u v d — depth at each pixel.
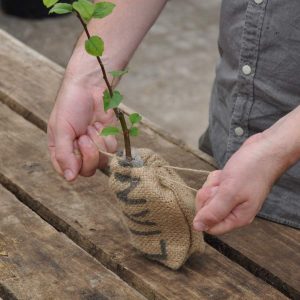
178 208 1.39
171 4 3.84
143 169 1.38
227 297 1.39
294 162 1.34
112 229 1.51
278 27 1.56
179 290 1.40
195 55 3.42
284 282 1.43
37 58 2.00
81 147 1.47
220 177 1.34
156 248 1.42
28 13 3.68
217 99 1.71
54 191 1.59
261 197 1.33
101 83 1.52
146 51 3.42
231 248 1.50
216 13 3.79
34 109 1.82
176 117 2.98
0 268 1.42
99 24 1.56
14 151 1.69
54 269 1.42
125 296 1.38
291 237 1.52
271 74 1.58
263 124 1.62
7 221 1.51
